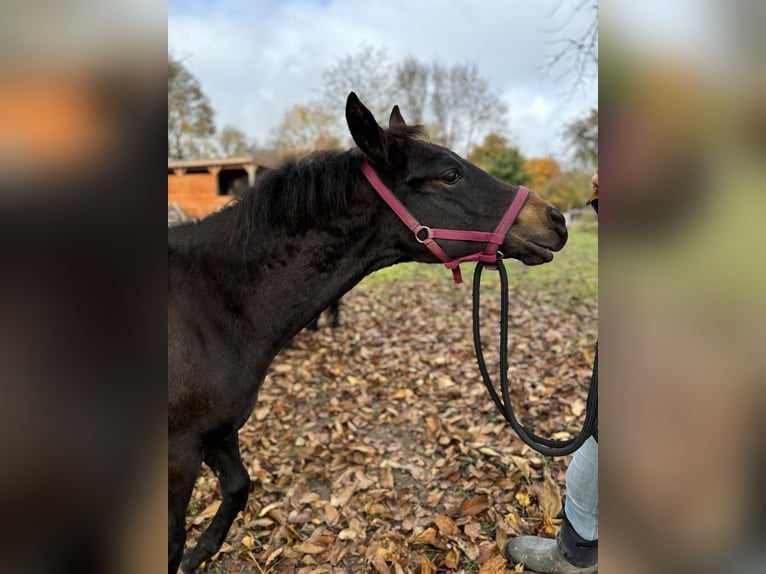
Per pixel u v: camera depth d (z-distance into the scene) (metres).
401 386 3.82
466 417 3.22
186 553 1.98
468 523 2.22
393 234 1.68
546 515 2.21
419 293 7.31
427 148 1.66
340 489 2.58
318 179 1.58
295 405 3.60
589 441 1.73
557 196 24.67
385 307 6.42
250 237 1.56
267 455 2.93
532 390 3.52
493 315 5.84
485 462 2.71
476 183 1.67
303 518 2.36
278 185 1.59
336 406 3.54
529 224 1.68
